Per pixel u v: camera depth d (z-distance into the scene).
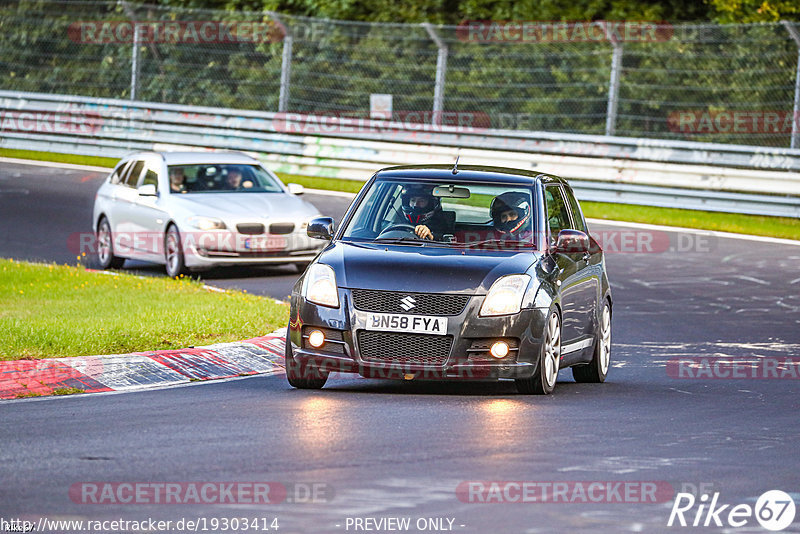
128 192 67.12
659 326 52.38
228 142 101.81
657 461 26.94
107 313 47.88
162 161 67.00
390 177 39.59
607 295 42.12
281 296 57.66
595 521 21.95
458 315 34.72
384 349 34.84
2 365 37.06
